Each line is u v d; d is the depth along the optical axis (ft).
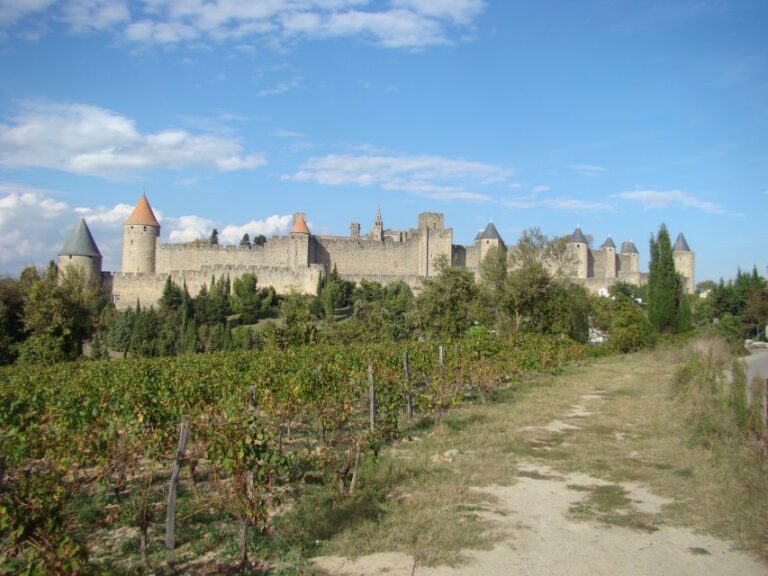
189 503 39.45
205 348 248.11
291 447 56.59
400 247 407.64
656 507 38.09
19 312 203.31
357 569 30.07
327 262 394.73
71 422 42.09
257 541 33.91
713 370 75.46
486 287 187.01
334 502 39.11
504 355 104.58
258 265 384.47
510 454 51.70
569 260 196.75
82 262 344.49
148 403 46.26
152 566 31.60
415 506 38.78
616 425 64.75
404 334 173.37
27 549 27.09
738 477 41.63
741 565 29.78
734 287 268.41
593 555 30.99
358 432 58.29
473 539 32.86
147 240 385.70
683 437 55.36
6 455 34.40
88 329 197.06
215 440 32.09
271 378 66.74
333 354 95.61
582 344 180.75
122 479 39.68
